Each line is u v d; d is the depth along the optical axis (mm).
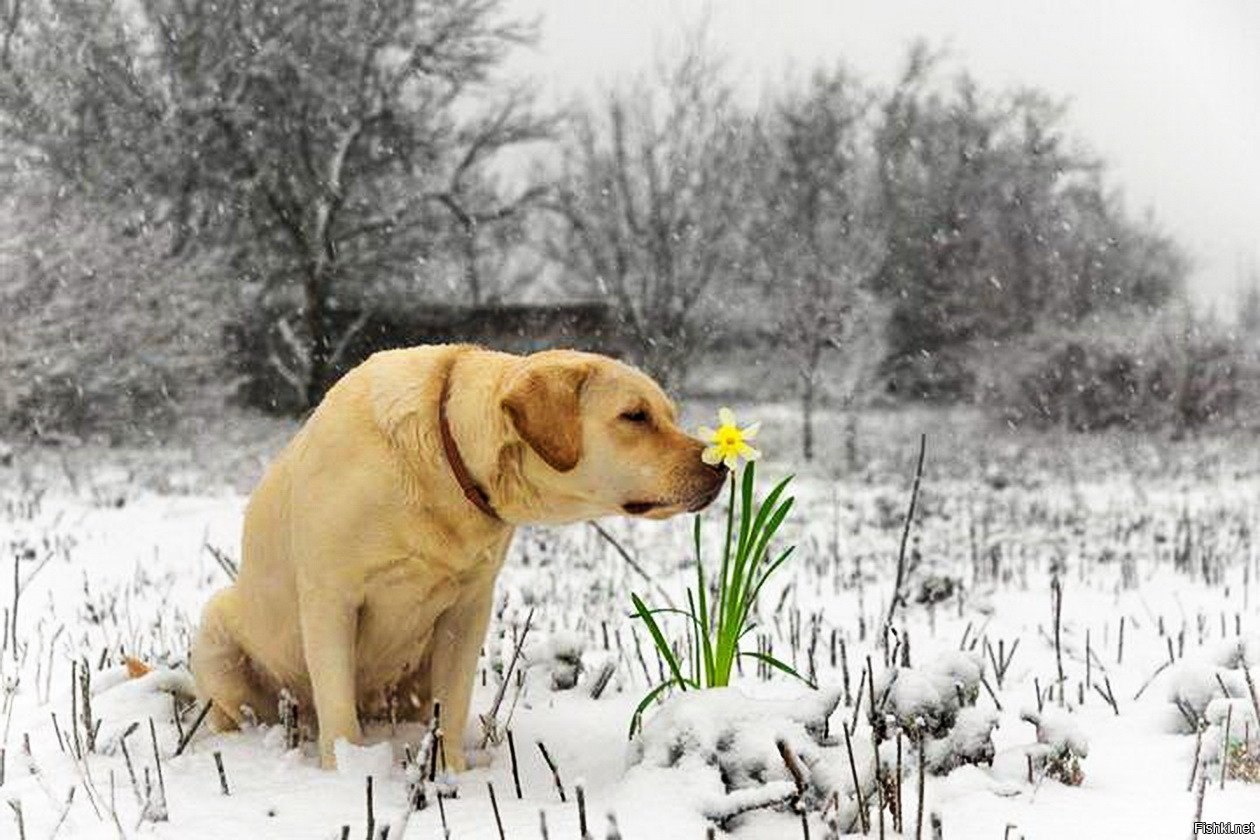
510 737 3621
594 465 3682
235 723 4359
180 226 24062
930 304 26328
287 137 24469
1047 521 11867
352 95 24859
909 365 26344
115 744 3855
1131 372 22141
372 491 3674
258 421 22562
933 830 2727
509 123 26141
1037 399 22531
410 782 3156
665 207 22750
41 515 11812
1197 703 4211
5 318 17219
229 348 22188
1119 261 28984
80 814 3254
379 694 4246
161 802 3199
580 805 2740
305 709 4355
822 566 8766
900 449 19234
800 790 3062
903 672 3607
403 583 3785
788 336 20984
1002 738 4160
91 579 8336
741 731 3334
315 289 24469
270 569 4059
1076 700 4824
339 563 3729
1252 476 16719
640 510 3748
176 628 6418
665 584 8312
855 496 13781
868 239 22438
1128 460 18469
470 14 25516
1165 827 3094
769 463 18766
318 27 24656
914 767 3428
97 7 24188
